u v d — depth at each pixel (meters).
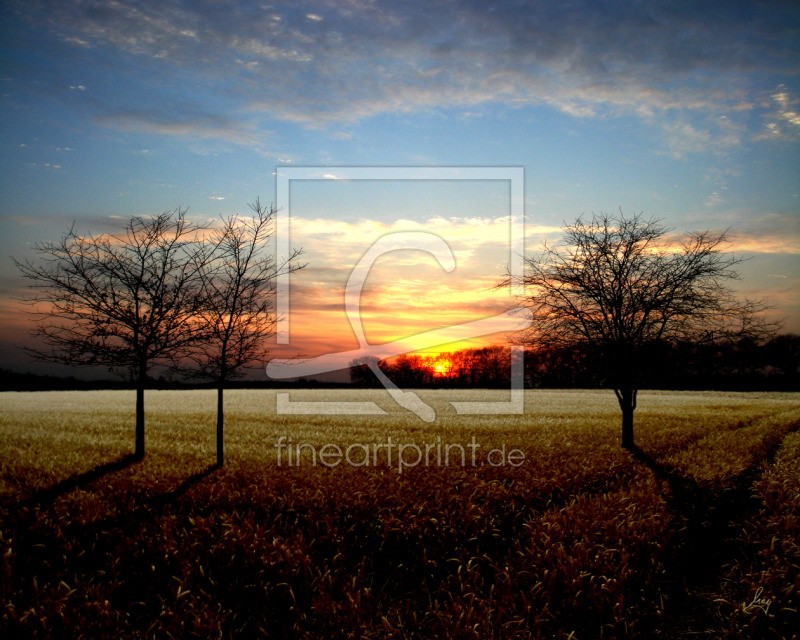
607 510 8.72
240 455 13.53
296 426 19.44
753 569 7.17
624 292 15.60
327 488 10.02
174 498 9.89
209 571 7.02
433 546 7.98
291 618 6.25
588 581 6.56
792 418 21.72
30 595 6.33
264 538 7.65
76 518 8.69
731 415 23.50
